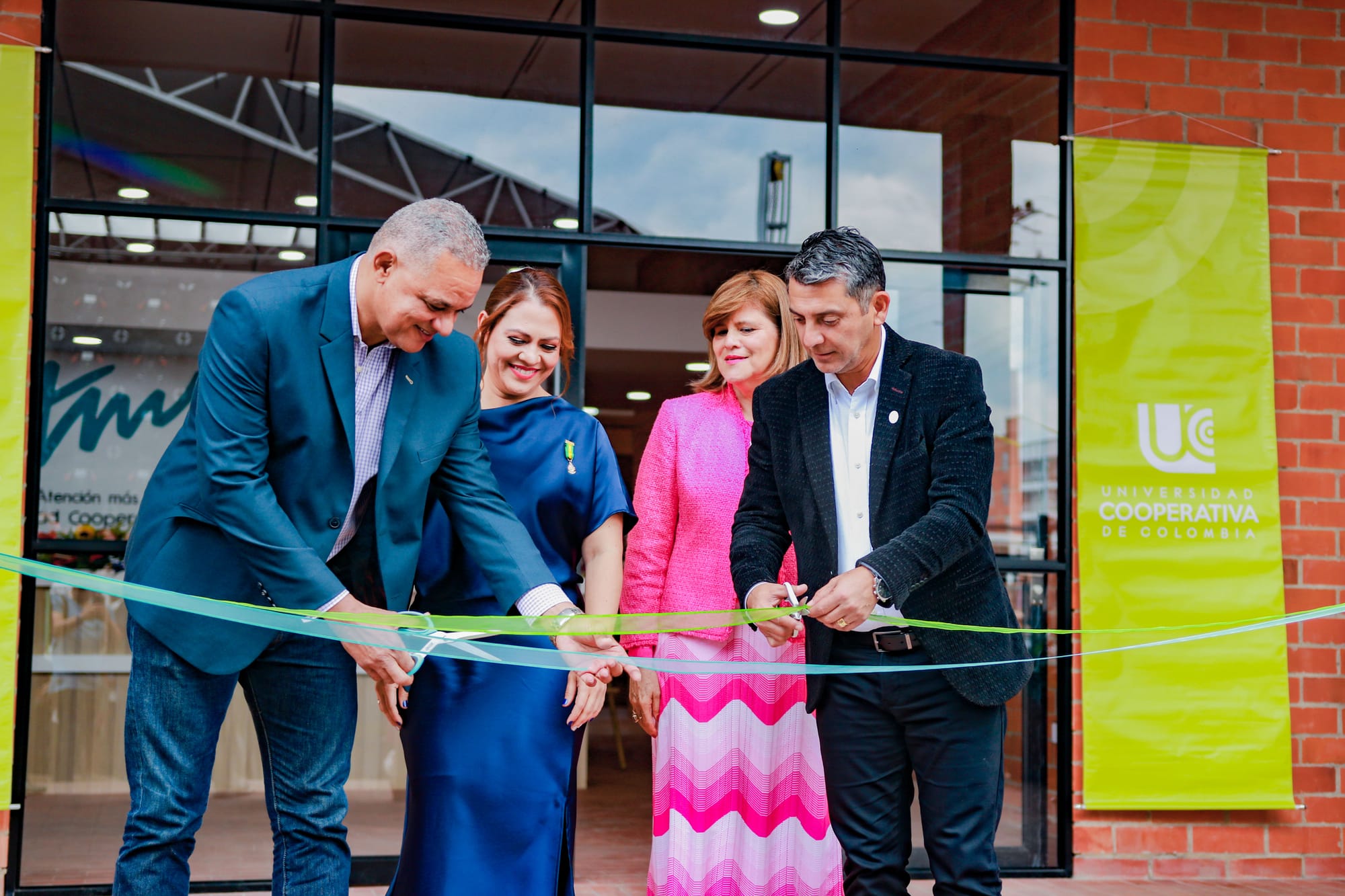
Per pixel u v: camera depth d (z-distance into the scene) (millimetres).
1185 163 4676
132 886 2244
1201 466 4586
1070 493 4566
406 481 2359
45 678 4137
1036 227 4656
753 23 4559
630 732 8664
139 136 4176
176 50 4215
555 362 2885
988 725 2467
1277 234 4730
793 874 3068
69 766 4125
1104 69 4684
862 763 2516
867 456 2566
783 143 4570
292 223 4246
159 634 2262
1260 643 4551
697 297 7438
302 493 2285
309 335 2246
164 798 2266
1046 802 4512
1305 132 4766
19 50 4035
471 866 2562
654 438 3215
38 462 4055
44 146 4090
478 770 2582
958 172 4641
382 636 2246
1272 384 4633
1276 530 4598
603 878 4430
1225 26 4746
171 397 4176
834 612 2287
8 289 3990
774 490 2705
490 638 2572
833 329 2398
